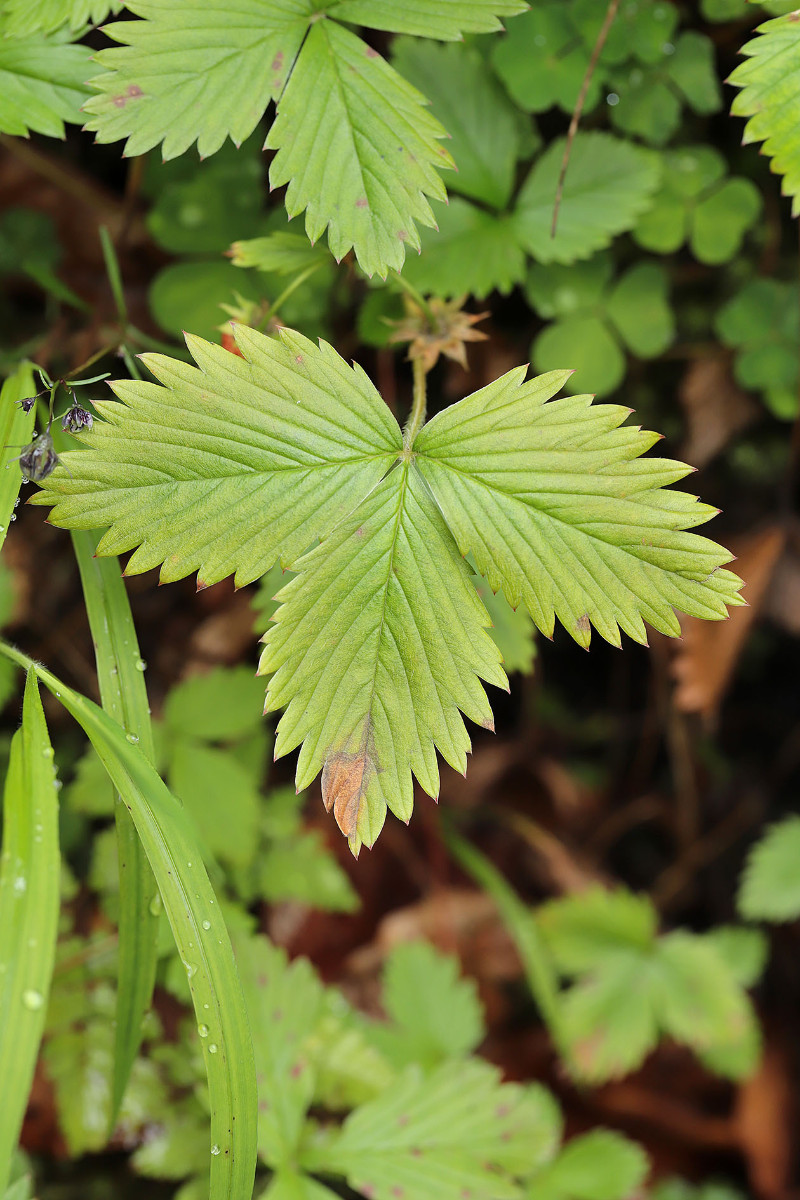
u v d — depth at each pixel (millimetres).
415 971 550
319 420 428
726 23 500
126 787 428
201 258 502
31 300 542
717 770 688
